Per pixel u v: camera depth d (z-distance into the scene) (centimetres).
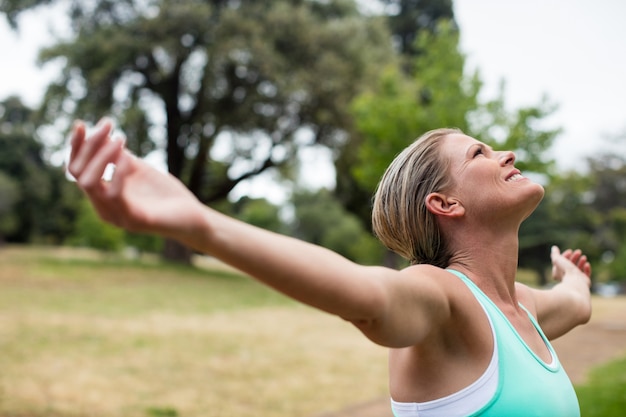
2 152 4062
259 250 86
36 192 4134
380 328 100
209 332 1062
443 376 121
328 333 1136
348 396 639
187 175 2967
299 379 720
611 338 1188
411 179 143
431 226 141
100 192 74
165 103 2536
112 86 2291
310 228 5391
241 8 2305
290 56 2302
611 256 5078
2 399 562
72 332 962
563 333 179
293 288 89
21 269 1886
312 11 2570
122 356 801
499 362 121
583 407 493
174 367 752
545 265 4972
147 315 1227
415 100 1820
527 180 140
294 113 2442
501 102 1612
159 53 2277
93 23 2264
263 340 1011
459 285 123
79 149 75
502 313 129
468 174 138
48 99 2252
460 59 1717
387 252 3256
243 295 1808
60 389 612
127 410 549
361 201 3306
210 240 83
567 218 4938
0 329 947
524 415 119
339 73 2298
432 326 114
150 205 79
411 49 4256
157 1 2200
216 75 2302
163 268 2345
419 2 4344
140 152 2639
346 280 92
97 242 3938
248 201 4116
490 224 138
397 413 128
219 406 582
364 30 2558
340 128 2456
